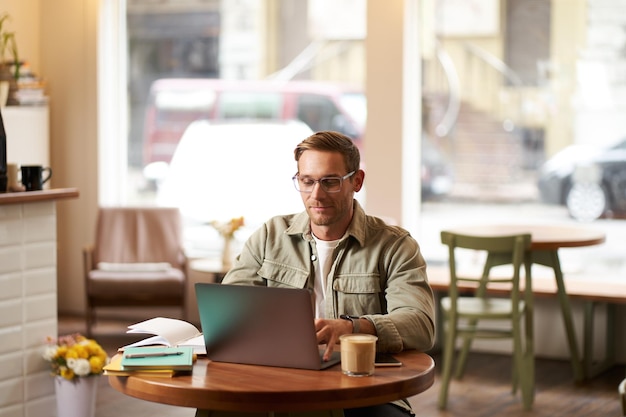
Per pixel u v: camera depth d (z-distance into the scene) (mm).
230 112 8070
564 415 5379
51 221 4824
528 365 5559
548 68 6996
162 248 7797
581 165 6953
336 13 7703
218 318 2768
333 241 3178
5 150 4594
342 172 3016
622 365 6598
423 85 7355
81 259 8359
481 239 5492
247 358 2764
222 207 8047
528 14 7027
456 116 7281
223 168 8055
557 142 7008
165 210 7887
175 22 8211
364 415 3012
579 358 6367
